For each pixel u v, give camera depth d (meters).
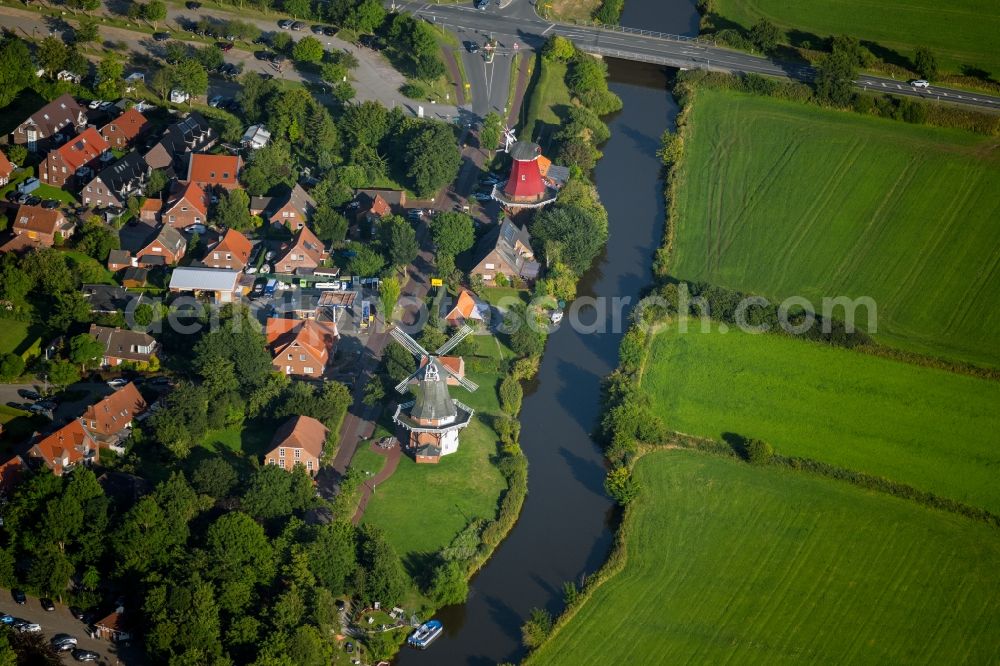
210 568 194.75
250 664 181.00
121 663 189.25
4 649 181.50
